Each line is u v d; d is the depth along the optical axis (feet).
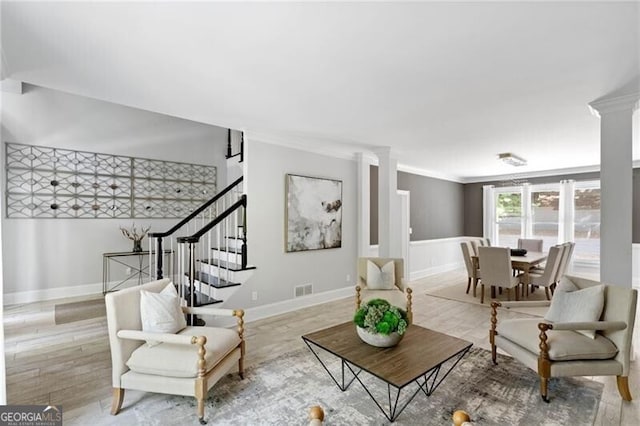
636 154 17.01
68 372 8.53
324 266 15.96
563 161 19.04
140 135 17.80
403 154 17.08
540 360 7.25
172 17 5.32
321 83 8.06
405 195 21.30
